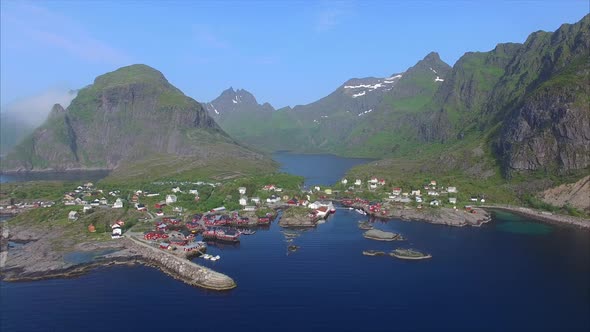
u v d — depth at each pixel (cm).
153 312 12569
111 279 15175
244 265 16538
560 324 11881
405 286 14425
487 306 12938
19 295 13812
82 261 16850
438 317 12225
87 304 13138
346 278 15150
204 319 12106
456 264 16738
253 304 13038
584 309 12781
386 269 16100
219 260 17138
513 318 12200
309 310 12612
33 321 12069
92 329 11612
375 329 11525
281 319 12062
